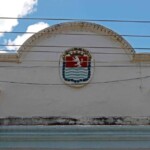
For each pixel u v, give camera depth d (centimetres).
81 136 1295
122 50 1769
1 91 1727
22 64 1753
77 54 1756
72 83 1728
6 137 1299
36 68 1747
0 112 1706
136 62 1759
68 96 1720
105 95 1723
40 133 1297
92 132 1295
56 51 1759
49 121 1330
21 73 1744
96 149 1294
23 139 1298
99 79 1738
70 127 1298
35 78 1738
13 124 1328
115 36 1770
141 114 1705
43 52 1759
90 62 1752
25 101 1717
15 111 1708
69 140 1298
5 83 1736
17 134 1297
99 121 1320
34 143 1298
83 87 1730
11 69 1750
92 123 1320
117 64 1755
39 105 1712
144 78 1744
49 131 1298
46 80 1734
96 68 1747
